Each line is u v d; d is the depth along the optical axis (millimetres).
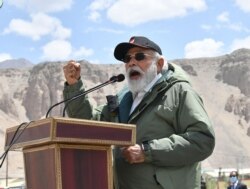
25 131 5113
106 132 5020
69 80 6016
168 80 5973
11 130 5422
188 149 5562
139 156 5461
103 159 5074
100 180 5023
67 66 5988
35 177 5105
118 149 5980
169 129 5883
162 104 5879
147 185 5684
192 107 5758
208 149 5656
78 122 4844
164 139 5598
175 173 5668
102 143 4973
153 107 5930
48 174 4902
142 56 5980
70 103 6051
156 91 5930
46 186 4941
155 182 5668
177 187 5648
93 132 4930
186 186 5680
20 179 53406
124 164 5859
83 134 4863
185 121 5770
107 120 6406
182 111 5797
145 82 5969
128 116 6152
